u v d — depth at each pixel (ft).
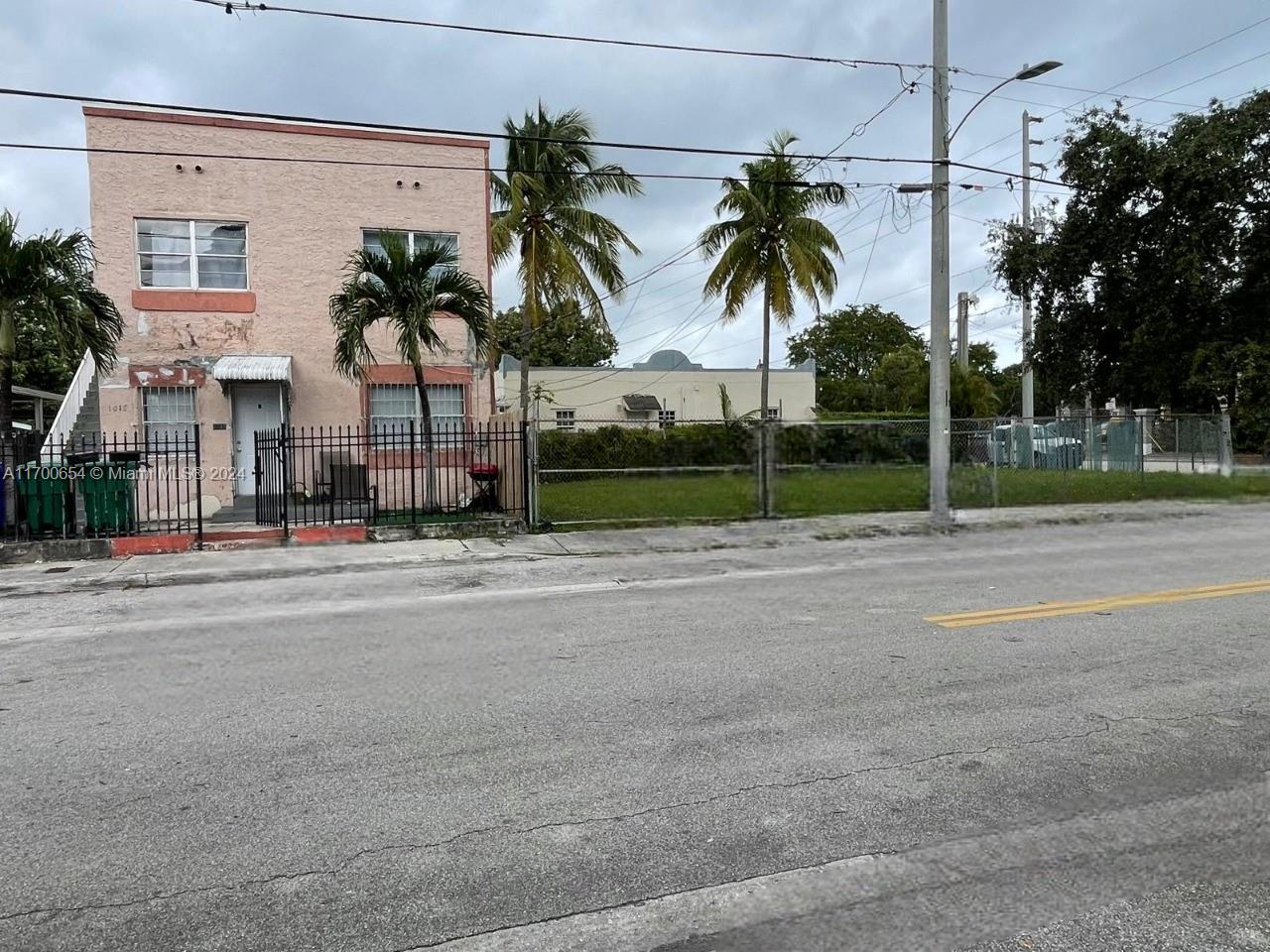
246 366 53.26
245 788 13.73
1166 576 31.04
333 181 57.36
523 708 17.29
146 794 13.55
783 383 134.51
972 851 11.58
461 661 20.98
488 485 55.31
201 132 55.11
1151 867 11.19
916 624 23.99
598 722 16.40
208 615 27.63
